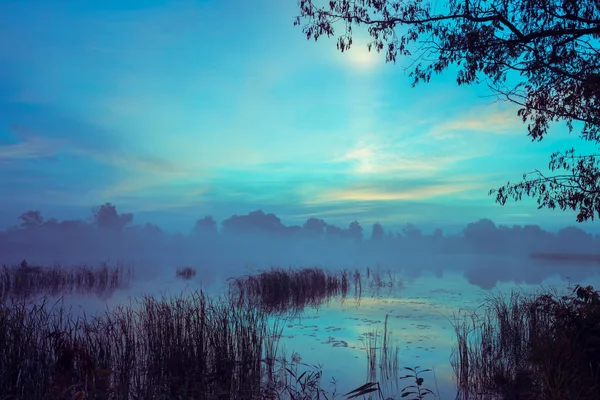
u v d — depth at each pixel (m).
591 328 5.95
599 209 6.17
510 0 6.48
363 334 11.03
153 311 8.64
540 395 5.30
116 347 7.59
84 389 5.81
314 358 8.83
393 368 8.14
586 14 6.40
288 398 6.68
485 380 7.12
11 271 22.61
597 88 6.24
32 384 5.70
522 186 6.70
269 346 8.87
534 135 6.93
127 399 5.78
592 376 5.49
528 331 8.73
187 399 5.73
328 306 15.89
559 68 6.73
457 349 9.46
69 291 19.70
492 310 13.32
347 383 7.36
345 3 7.42
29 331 6.55
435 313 14.31
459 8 6.88
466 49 6.88
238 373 7.03
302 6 7.66
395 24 7.23
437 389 7.06
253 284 19.17
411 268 47.84
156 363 7.17
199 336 7.45
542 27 6.56
